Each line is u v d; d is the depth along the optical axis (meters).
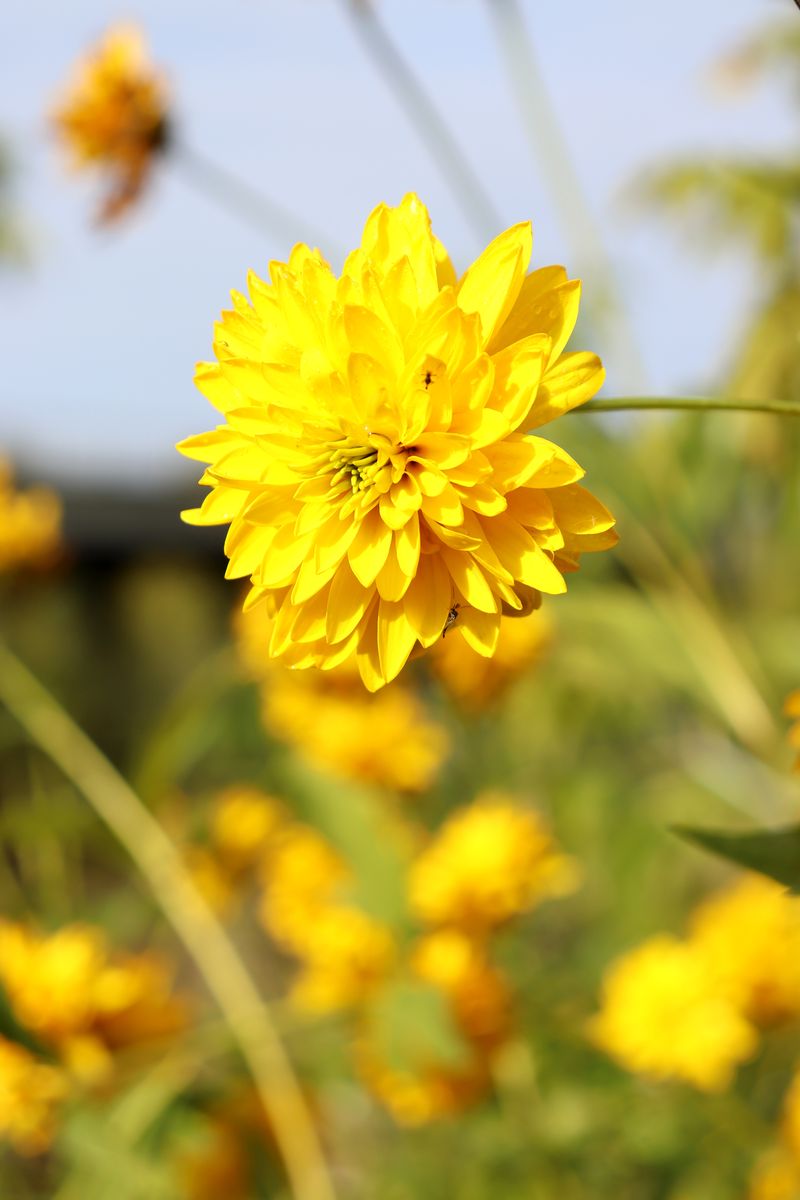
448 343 1.07
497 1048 1.38
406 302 1.11
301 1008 1.41
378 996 1.34
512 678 1.56
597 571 1.56
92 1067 1.37
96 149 1.49
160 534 2.48
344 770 1.54
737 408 1.09
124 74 1.48
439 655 1.55
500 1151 1.40
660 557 1.48
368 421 1.10
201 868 1.54
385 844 1.43
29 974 1.38
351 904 1.42
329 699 1.55
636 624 1.49
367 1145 1.54
